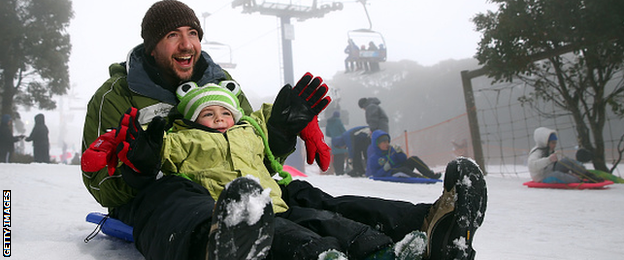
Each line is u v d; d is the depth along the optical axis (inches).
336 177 341.1
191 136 70.7
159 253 58.5
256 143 76.2
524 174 484.1
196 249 53.9
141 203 66.4
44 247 83.7
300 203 73.1
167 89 84.4
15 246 84.0
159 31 81.2
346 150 479.2
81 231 103.1
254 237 45.0
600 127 351.6
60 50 706.8
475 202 55.8
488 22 367.2
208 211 55.9
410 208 64.4
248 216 44.1
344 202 68.2
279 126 79.9
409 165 317.7
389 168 318.0
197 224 54.0
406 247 51.6
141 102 80.9
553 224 141.3
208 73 89.4
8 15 641.6
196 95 74.8
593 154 339.3
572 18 325.4
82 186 209.8
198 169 69.7
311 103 80.7
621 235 122.8
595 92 352.8
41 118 472.4
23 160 535.5
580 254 97.9
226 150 70.7
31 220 113.7
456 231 56.2
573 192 244.5
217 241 45.0
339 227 57.9
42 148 468.8
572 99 369.1
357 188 259.0
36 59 667.4
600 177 279.1
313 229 59.4
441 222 57.4
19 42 653.9
